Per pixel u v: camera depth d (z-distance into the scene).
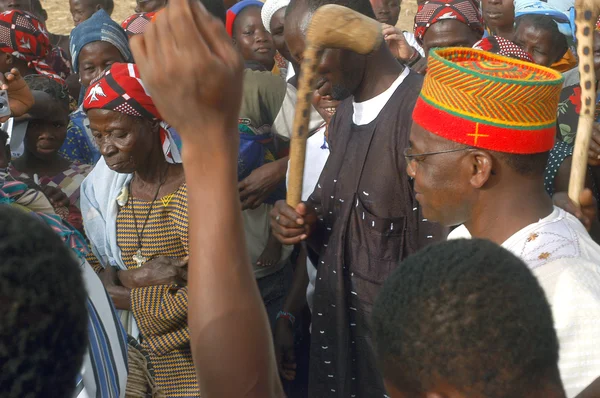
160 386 2.67
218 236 0.96
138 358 2.14
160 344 2.62
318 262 2.51
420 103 1.77
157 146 2.68
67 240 1.96
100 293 1.87
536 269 1.53
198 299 0.97
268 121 3.41
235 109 0.93
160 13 0.91
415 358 0.96
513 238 1.63
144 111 2.57
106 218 2.77
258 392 0.99
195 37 0.88
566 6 4.72
